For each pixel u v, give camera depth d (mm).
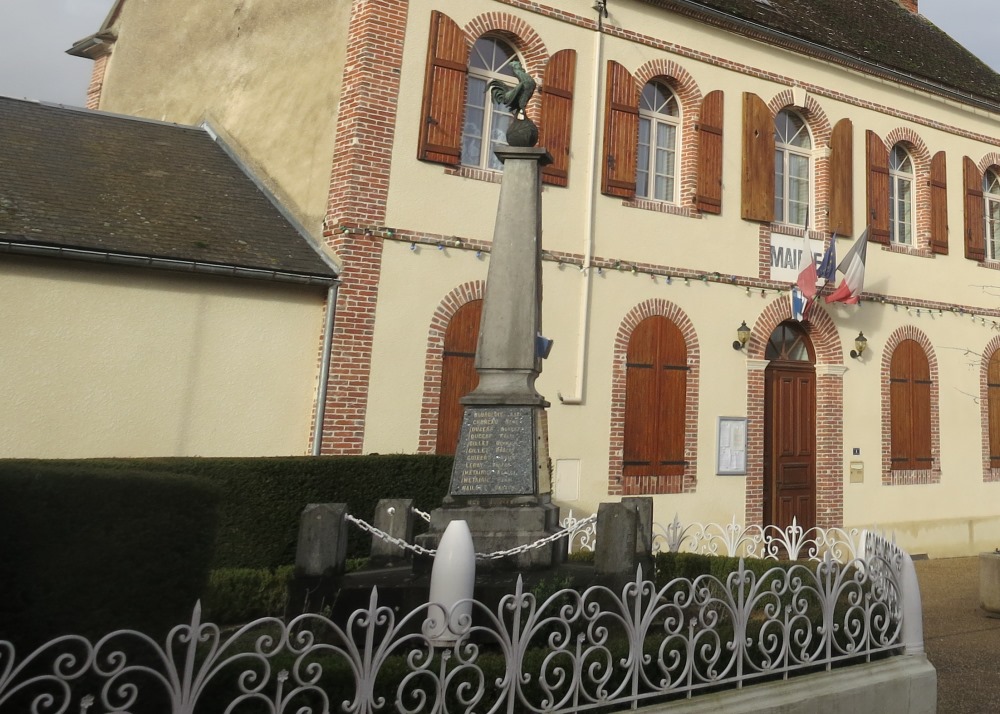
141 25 15367
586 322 11055
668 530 9453
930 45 16984
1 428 7969
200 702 3631
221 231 9586
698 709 4391
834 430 13133
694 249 12141
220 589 6949
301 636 3561
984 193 16250
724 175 12578
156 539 3756
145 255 8531
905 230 14984
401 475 8836
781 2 14625
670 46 12273
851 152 13961
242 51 12492
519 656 3971
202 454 8891
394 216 9875
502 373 6027
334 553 5449
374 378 9562
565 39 11391
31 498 3508
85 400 8367
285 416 9352
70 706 3439
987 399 15195
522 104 6352
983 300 15430
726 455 12047
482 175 10547
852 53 13898
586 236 11188
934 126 15156
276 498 8008
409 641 4867
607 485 11008
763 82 13164
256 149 11570
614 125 11641
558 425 10727
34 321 8188
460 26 10539
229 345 9133
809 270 12742
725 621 5957
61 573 3521
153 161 10805
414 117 10125
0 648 3373
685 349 11898
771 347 13125
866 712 5031
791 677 4922
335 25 10547
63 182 9320
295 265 9391
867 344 13664
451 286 10164
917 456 14062
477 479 5828
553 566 5734
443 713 3785
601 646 4277
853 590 5691
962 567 12672
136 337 8664
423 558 5676
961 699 5828
